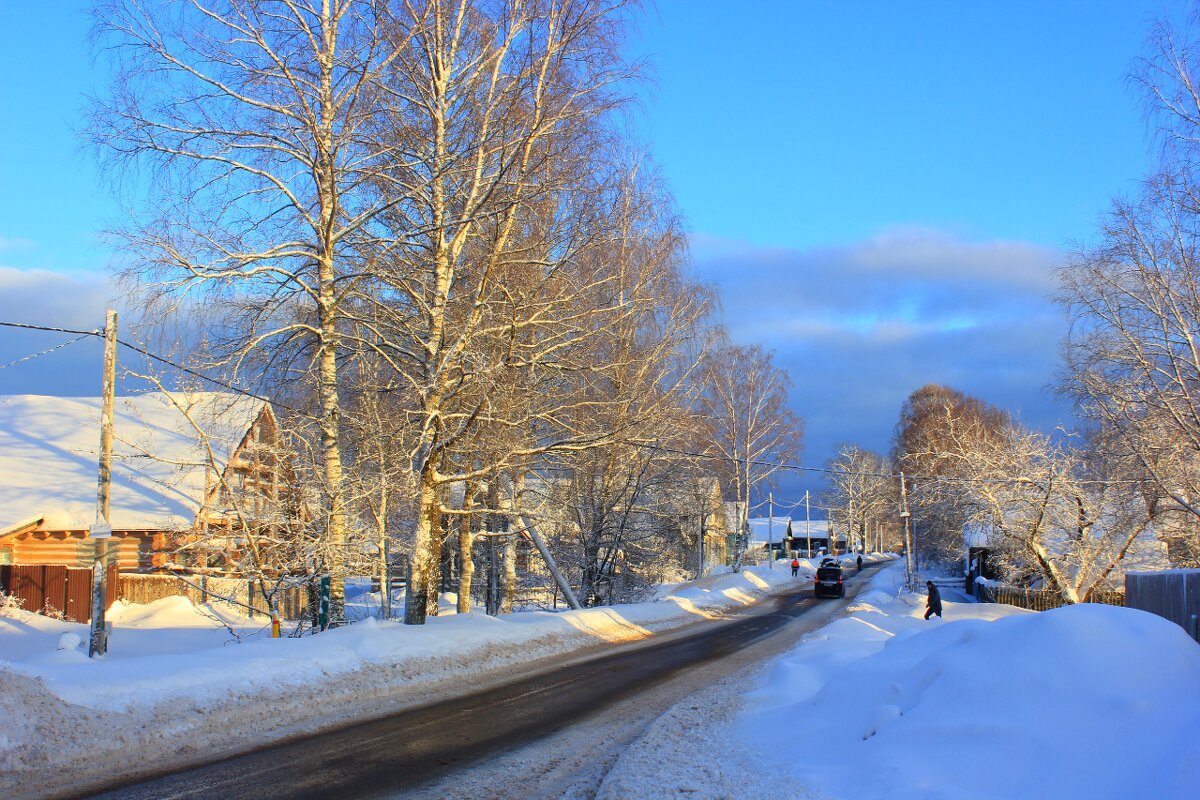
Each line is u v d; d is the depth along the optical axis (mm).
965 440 33438
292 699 12766
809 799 6910
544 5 18109
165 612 23734
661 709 13641
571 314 20719
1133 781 5574
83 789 8383
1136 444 22953
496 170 19125
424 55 18594
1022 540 31797
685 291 28891
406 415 19641
